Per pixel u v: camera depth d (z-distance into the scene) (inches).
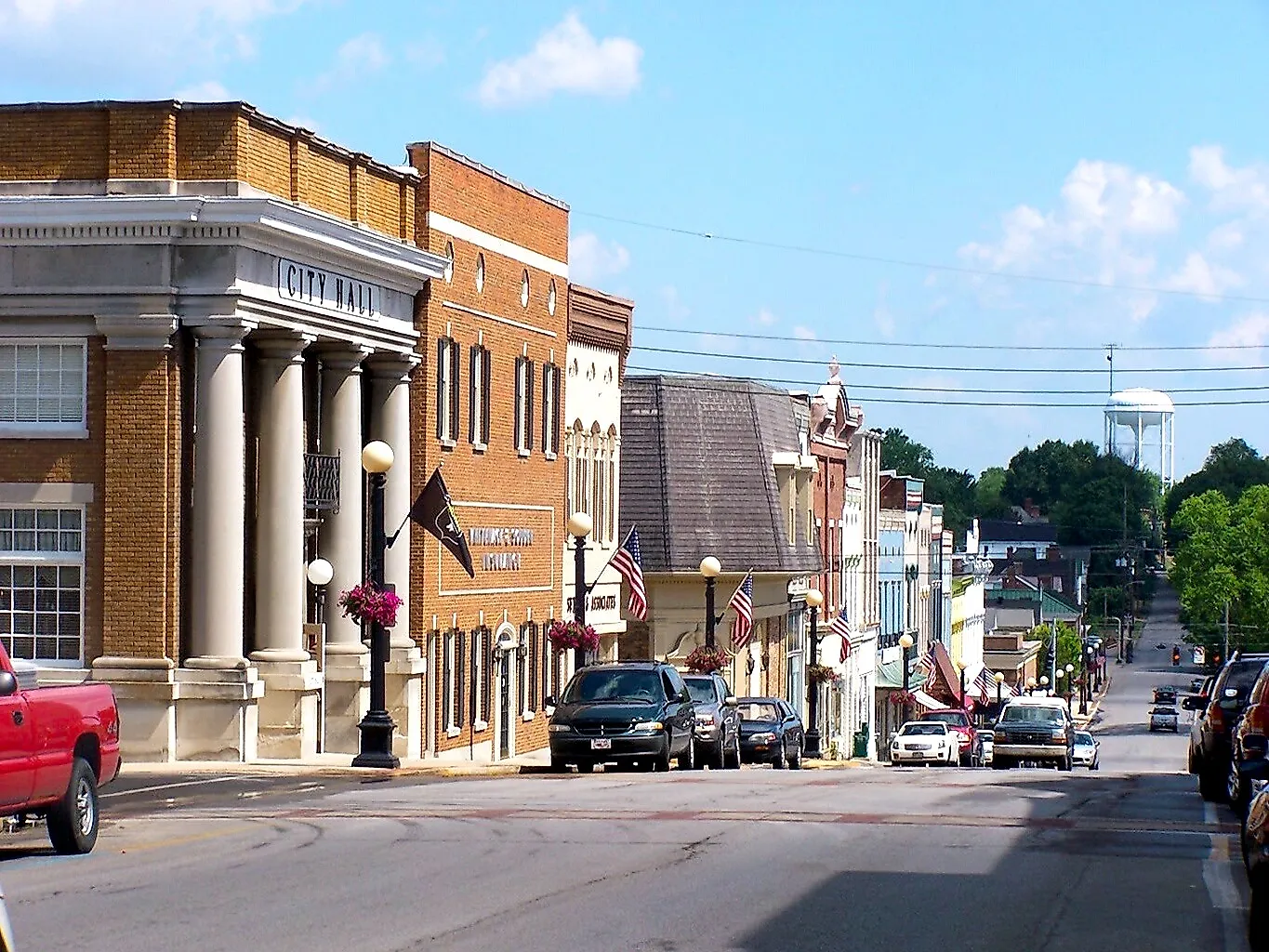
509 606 1934.1
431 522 1531.7
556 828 846.5
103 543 1408.7
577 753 1464.1
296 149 1493.6
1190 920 596.4
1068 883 675.4
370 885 648.4
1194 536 5556.1
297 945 524.7
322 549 1606.8
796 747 2054.6
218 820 903.1
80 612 1416.1
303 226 1451.8
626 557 1975.9
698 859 727.1
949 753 2487.7
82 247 1400.1
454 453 1777.8
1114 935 564.7
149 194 1395.2
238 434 1408.7
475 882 656.4
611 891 637.3
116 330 1392.7
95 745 774.5
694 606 2465.6
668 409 2485.2
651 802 1010.7
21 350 1419.8
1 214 1391.5
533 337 1990.7
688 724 1579.7
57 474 1416.1
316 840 797.2
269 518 1481.3
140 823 890.7
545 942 532.7
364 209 1614.2
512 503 1937.7
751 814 925.8
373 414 1688.0
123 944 525.7
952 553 4913.9
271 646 1482.5
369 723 1397.6
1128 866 727.1
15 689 703.7
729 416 2534.5
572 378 2170.3
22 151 1417.3
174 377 1401.3
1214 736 1098.1
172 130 1405.0
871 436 3644.2
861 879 676.1
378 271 1609.3
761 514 2509.8
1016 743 2256.4
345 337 1563.7
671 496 2452.0
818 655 3061.0
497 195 1884.8
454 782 1236.5
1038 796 1107.9
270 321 1435.8
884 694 3752.5
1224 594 5374.0
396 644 1673.2
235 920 568.7
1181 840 821.9
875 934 556.7
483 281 1850.4
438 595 1745.8
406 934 543.2
